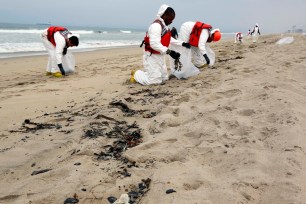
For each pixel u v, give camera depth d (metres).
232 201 1.97
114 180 2.41
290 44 12.29
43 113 4.46
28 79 7.60
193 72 6.38
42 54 15.24
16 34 34.44
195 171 2.42
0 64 10.77
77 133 3.43
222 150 2.72
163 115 3.78
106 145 3.11
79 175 2.46
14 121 4.12
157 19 5.83
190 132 3.19
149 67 6.01
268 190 2.06
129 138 3.28
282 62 6.90
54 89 6.12
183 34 7.16
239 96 4.26
